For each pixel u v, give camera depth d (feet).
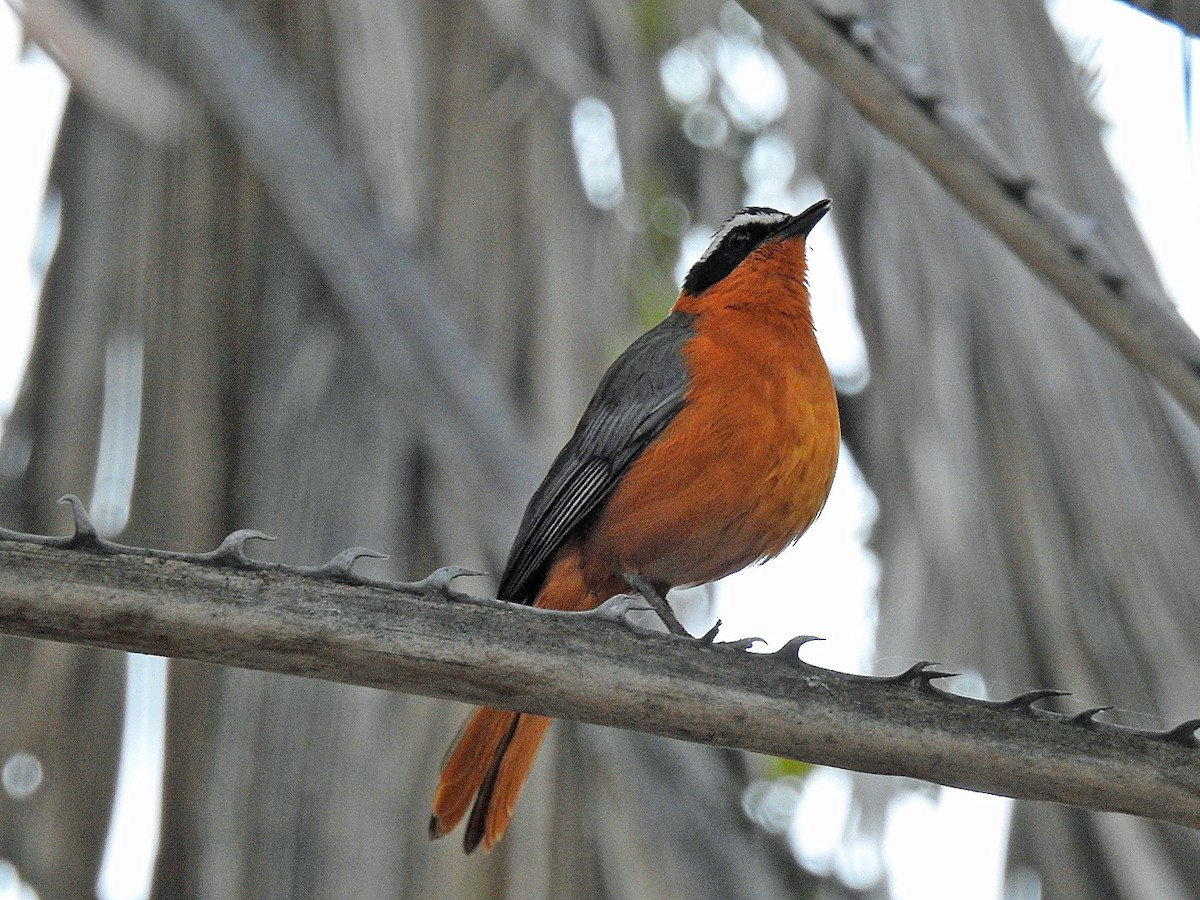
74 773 27.20
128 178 30.19
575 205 30.71
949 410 25.68
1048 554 24.26
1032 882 24.49
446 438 26.37
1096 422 24.71
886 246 27.68
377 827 24.59
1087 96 26.48
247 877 24.35
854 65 22.71
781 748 19.31
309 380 27.61
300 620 18.25
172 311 29.17
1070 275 22.04
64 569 17.81
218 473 27.81
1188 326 21.71
